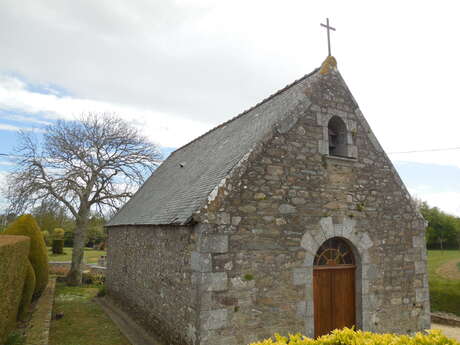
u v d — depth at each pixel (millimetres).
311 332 6766
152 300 8398
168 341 7184
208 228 6094
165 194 10188
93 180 18781
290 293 6699
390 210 8328
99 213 19406
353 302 7703
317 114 7785
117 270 12398
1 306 5305
